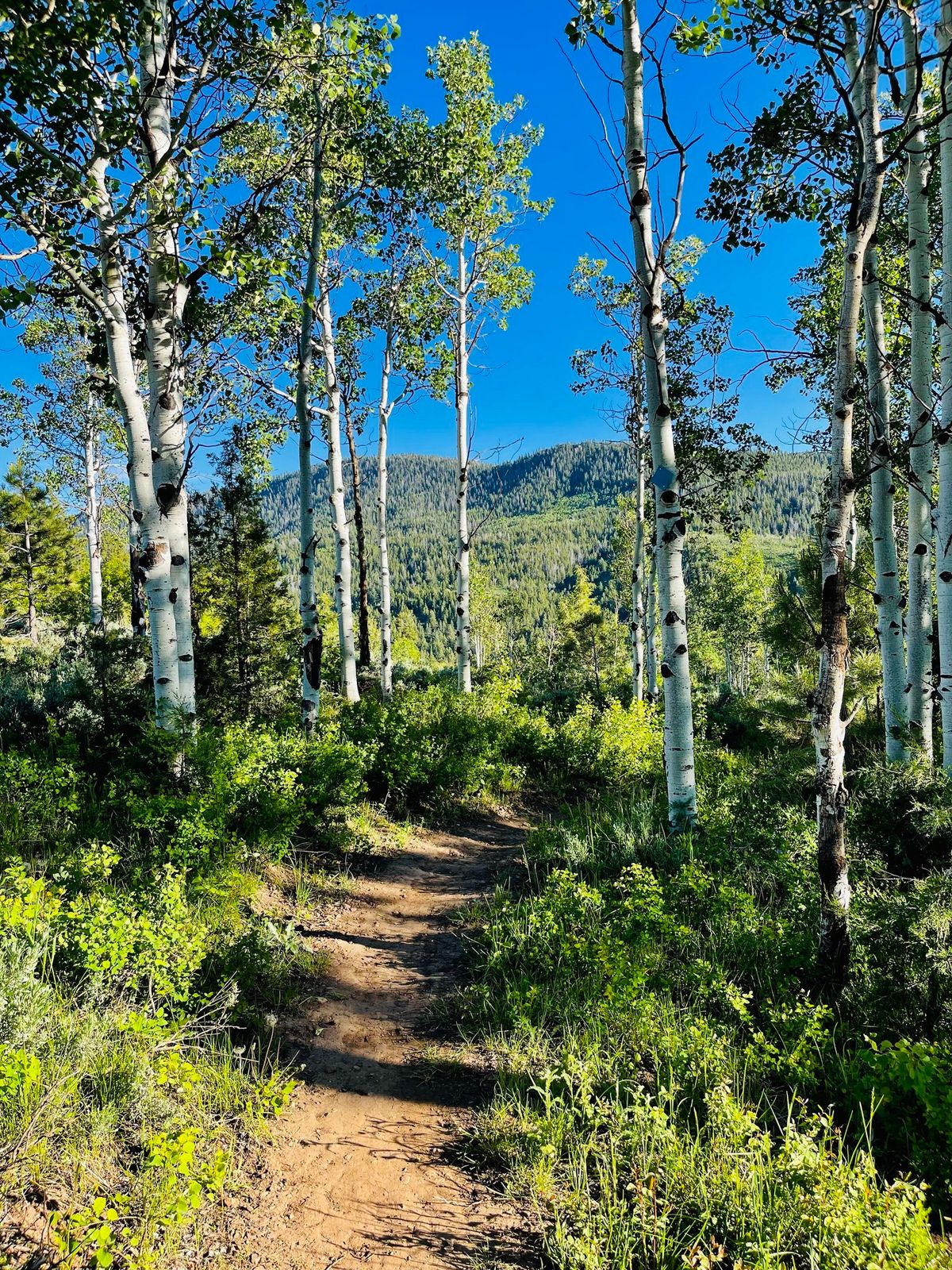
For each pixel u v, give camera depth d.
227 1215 3.12
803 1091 3.86
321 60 7.54
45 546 31.31
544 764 14.64
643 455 18.73
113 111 6.11
